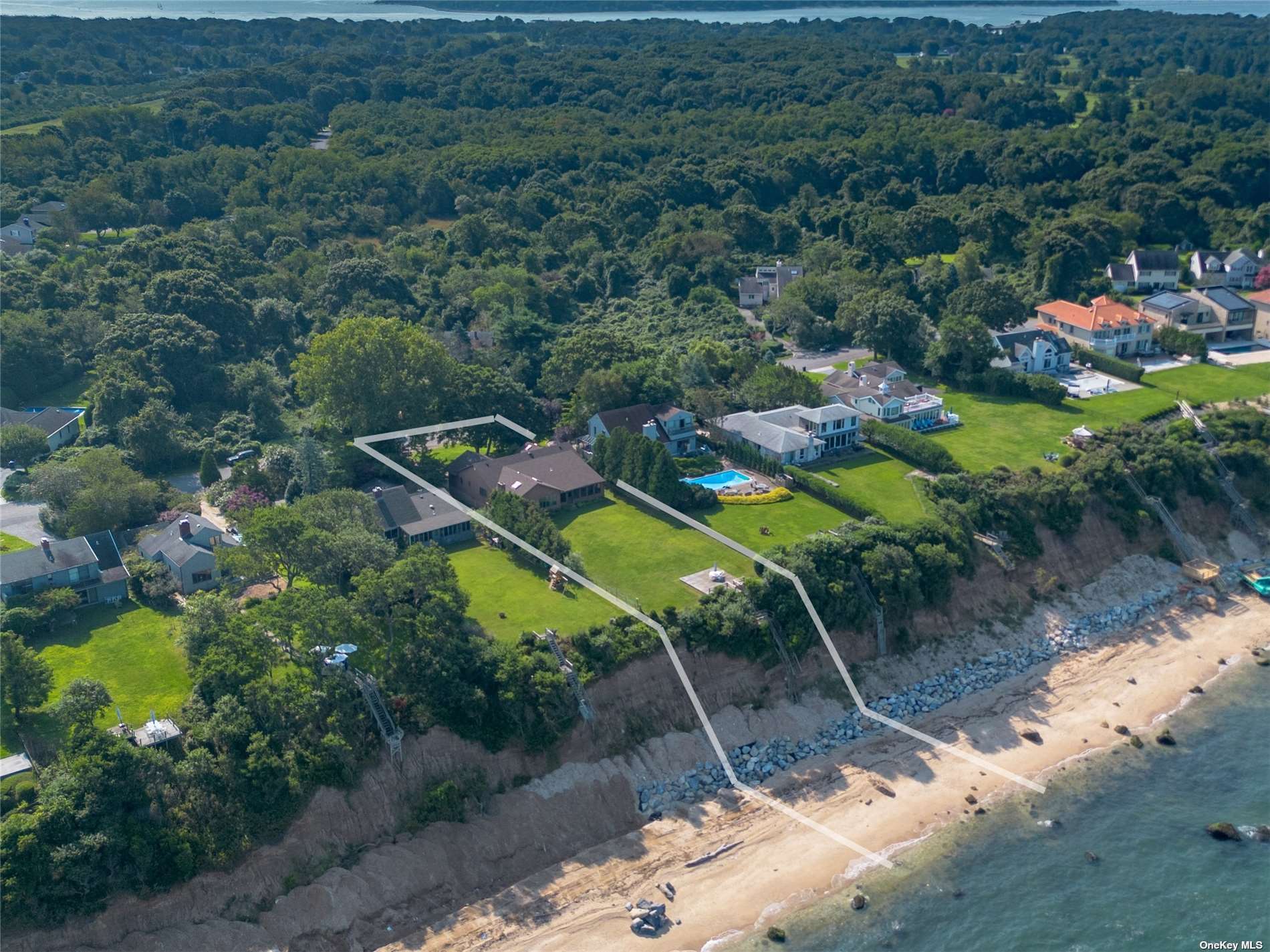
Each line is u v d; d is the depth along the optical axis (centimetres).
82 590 9744
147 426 12875
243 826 7369
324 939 7194
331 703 7956
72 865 6744
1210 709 9744
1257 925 7319
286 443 13675
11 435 12762
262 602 8612
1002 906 7575
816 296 18025
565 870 7875
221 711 7662
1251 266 19362
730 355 15200
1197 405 14600
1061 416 14288
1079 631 10756
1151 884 7719
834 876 7869
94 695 7494
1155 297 17925
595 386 13388
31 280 16812
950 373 15800
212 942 6975
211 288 15975
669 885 7762
